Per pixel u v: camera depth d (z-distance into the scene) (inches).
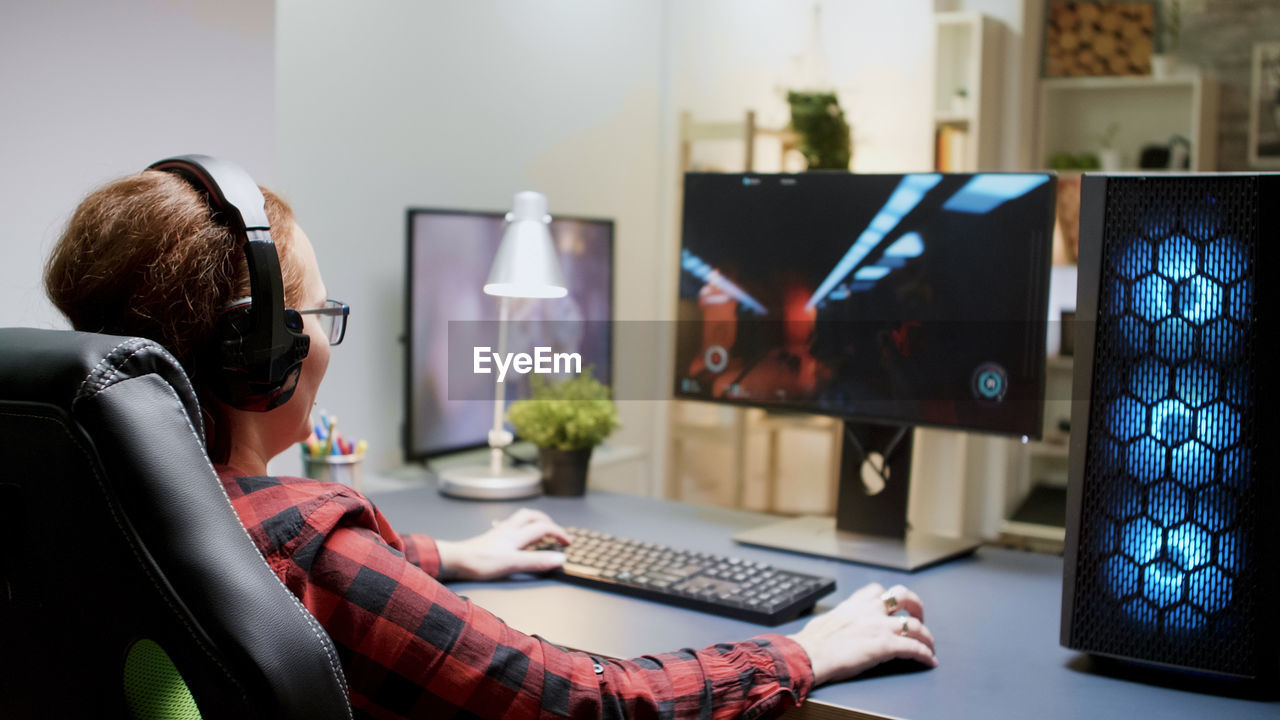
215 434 32.8
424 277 91.7
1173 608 40.1
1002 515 153.9
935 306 57.6
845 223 60.2
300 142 86.0
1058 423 158.7
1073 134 171.3
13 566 25.0
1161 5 166.9
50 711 25.9
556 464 71.8
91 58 54.9
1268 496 38.5
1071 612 41.8
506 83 110.3
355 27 90.5
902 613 44.7
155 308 30.2
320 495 33.3
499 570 52.0
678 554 53.7
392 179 95.7
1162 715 37.4
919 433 149.9
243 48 62.6
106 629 24.6
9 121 51.8
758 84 157.3
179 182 31.7
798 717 38.9
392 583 32.6
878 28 158.2
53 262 31.5
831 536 61.3
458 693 33.0
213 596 24.0
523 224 70.7
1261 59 160.4
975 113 146.4
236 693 24.1
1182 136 164.1
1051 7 167.5
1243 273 38.6
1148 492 40.3
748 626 46.1
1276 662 38.7
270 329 31.2
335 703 25.9
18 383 24.3
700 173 65.2
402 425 96.3
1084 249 40.9
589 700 34.7
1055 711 37.6
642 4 134.6
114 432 23.7
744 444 143.5
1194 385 39.4
